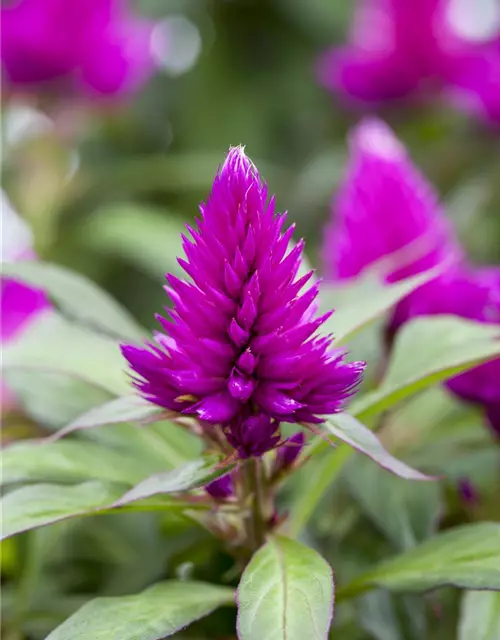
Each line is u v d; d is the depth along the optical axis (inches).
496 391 20.5
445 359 18.6
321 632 16.1
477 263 31.7
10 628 20.3
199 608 17.3
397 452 21.4
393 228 21.3
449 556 17.8
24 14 33.4
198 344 17.0
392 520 19.8
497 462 21.2
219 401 17.0
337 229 22.2
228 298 17.1
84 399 20.3
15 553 20.2
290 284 17.1
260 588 16.6
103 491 17.8
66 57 33.4
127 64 34.4
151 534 21.7
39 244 33.0
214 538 19.3
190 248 17.1
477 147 34.6
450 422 22.0
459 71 33.4
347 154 33.3
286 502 20.8
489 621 18.2
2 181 34.6
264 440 17.1
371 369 21.3
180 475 17.0
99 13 33.5
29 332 20.0
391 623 19.5
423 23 33.2
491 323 21.0
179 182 34.8
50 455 18.7
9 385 20.9
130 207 31.7
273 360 16.9
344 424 17.2
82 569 21.7
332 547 20.6
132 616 17.1
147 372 17.1
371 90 33.7
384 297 19.2
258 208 17.0
